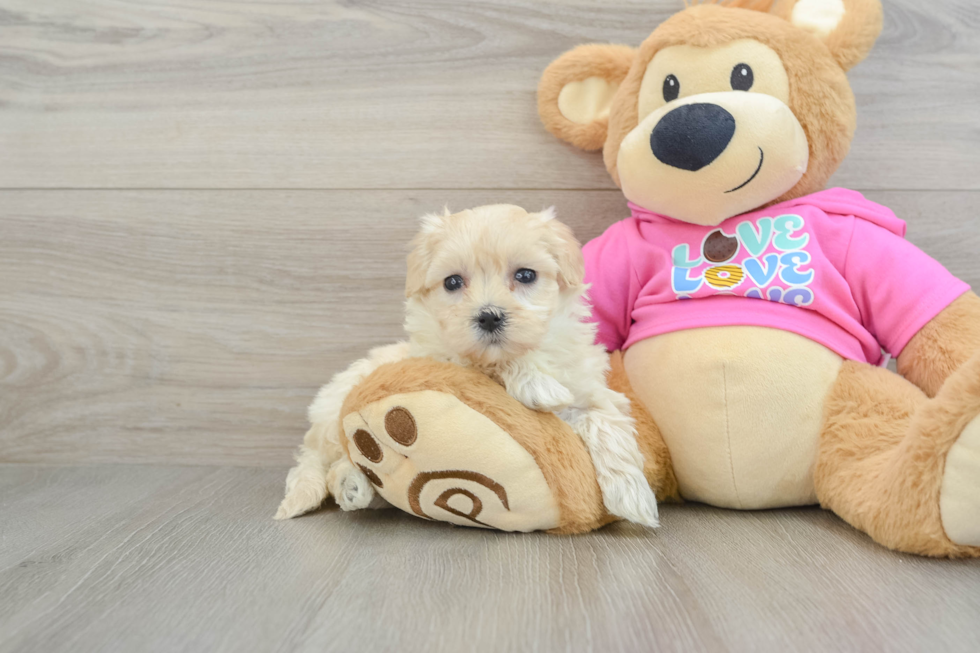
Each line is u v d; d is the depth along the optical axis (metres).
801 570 0.98
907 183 1.62
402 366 1.15
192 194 1.71
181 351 1.73
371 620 0.84
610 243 1.48
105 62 1.70
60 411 1.75
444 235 1.18
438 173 1.68
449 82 1.66
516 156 1.67
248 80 1.69
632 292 1.44
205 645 0.79
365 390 1.15
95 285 1.73
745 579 0.95
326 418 1.34
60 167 1.72
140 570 1.02
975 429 0.93
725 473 1.26
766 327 1.26
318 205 1.70
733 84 1.29
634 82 1.40
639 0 1.63
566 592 0.91
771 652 0.75
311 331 1.71
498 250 1.14
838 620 0.82
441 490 1.14
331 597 0.91
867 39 1.31
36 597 0.92
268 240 1.71
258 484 1.56
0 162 1.73
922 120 1.61
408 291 1.24
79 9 1.70
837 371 1.25
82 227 1.73
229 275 1.71
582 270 1.23
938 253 1.62
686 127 1.23
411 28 1.66
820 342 1.26
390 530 1.21
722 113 1.22
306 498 1.31
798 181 1.33
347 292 1.71
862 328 1.30
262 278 1.71
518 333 1.09
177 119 1.70
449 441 1.09
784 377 1.23
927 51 1.60
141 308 1.73
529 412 1.14
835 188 1.41
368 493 1.25
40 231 1.73
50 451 1.76
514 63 1.65
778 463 1.24
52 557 1.08
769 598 0.88
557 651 0.75
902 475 1.02
